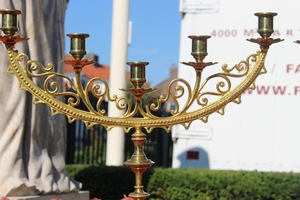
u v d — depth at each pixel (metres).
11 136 8.03
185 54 12.16
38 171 8.30
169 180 11.54
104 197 12.02
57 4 8.74
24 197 7.96
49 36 8.50
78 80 4.88
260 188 11.09
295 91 11.66
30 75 4.88
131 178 11.90
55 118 8.68
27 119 8.25
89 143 14.66
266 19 5.02
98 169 12.06
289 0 11.70
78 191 9.00
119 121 4.93
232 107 11.91
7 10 4.82
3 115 8.02
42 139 8.46
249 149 11.85
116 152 12.47
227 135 11.96
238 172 11.44
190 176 11.41
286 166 11.70
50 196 8.34
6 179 7.95
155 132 16.09
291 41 11.69
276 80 11.73
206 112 5.02
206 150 12.08
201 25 12.10
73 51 4.81
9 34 4.83
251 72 5.06
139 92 4.89
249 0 11.88
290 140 11.69
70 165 12.52
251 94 11.81
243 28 11.91
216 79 11.88
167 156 16.11
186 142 12.17
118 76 12.12
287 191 11.06
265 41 5.03
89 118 4.90
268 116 11.76
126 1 12.13
